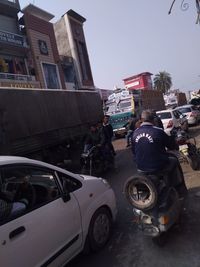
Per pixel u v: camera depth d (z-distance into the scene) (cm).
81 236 457
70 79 3084
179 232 517
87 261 471
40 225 384
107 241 518
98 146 1034
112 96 2386
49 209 407
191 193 701
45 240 386
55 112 1300
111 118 2270
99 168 1037
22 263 350
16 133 1010
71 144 1420
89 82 3369
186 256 443
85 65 3394
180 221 555
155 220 473
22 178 414
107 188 548
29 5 2506
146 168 501
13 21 2348
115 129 2267
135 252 476
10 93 1021
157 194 465
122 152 1532
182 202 548
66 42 3191
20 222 361
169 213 480
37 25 2509
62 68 2900
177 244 479
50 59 2608
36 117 1147
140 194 480
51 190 436
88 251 482
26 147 1056
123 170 1091
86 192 488
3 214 352
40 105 1192
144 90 2859
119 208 677
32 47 2411
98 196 510
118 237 532
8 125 976
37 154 1124
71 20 3216
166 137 507
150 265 433
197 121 2425
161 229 470
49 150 1223
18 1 2356
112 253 484
